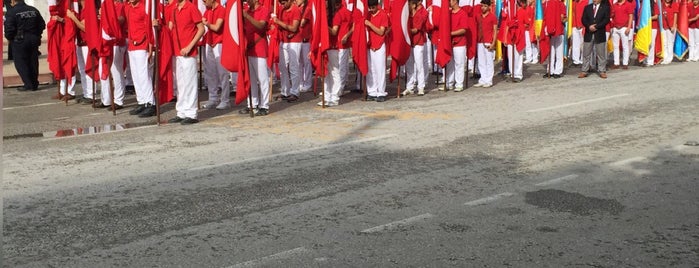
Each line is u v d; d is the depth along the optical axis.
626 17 17.66
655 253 4.60
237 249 4.76
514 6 15.33
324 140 8.81
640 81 14.71
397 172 6.99
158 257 4.61
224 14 10.94
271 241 4.92
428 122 10.08
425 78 14.70
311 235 5.04
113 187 6.55
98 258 4.61
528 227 5.17
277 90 14.82
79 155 8.12
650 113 10.37
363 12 12.34
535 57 20.44
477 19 14.25
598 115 10.32
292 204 5.88
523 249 4.70
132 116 11.39
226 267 4.41
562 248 4.71
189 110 10.45
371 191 6.26
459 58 13.88
